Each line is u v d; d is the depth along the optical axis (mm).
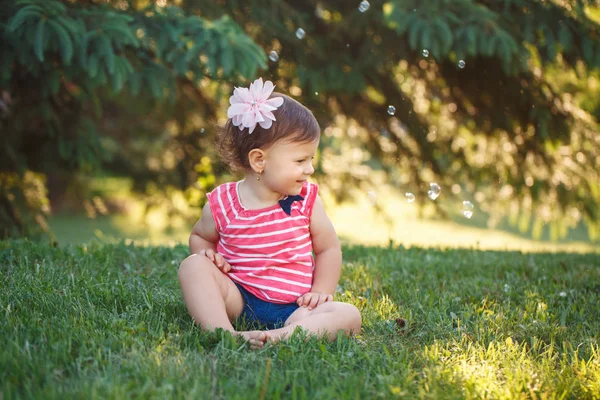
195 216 6219
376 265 3258
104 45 3799
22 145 5016
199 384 1559
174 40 4094
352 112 5977
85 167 5207
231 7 4969
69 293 2225
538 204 6285
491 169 6312
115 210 12594
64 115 4918
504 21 4832
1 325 1858
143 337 1865
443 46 4449
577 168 6121
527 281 3062
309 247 2201
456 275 3211
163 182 6465
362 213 14867
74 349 1745
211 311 1998
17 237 5137
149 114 6125
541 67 5355
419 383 1687
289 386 1627
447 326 2217
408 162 6383
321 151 5551
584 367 1867
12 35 3715
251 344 1889
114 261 3043
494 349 1963
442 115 6305
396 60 5359
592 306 2609
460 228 13914
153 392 1488
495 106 5754
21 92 4516
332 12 5477
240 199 2182
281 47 5152
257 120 2049
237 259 2156
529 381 1732
